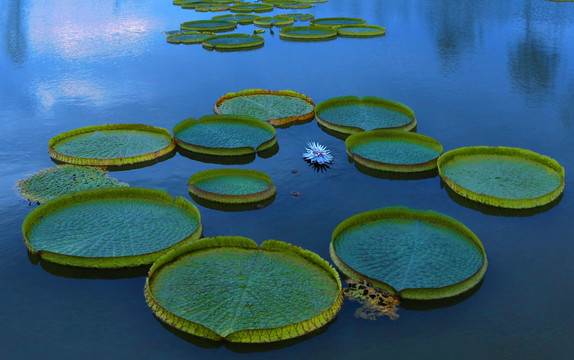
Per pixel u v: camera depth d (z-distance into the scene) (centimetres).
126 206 707
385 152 882
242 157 881
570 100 1138
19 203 727
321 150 878
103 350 502
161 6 2281
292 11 2222
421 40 1675
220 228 684
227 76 1309
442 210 736
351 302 558
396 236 646
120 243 623
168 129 989
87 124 1014
